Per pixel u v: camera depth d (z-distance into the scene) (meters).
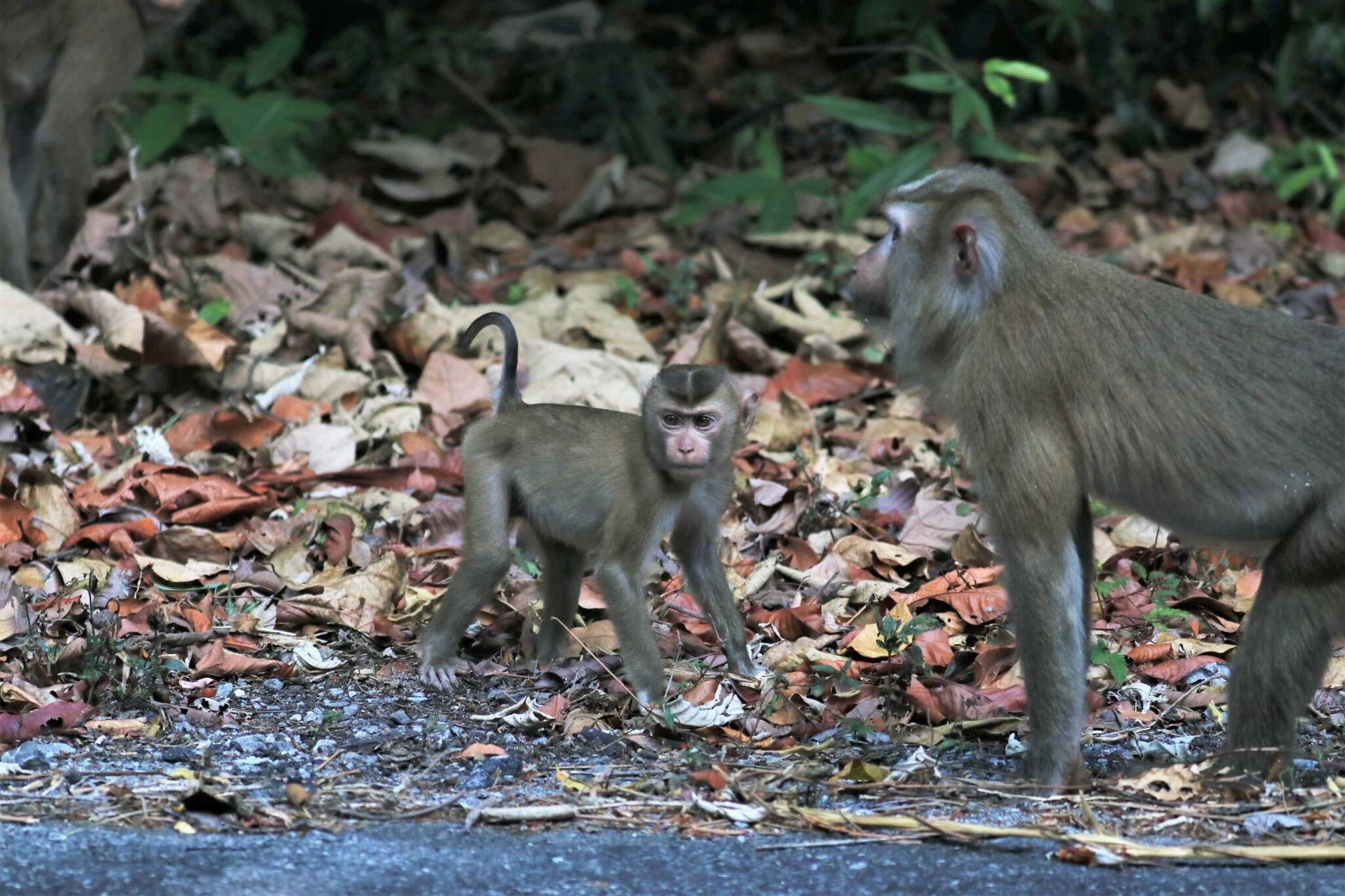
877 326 8.06
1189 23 23.16
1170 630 10.00
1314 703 8.98
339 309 14.25
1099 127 21.36
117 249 15.05
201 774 7.49
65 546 10.48
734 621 9.18
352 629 9.75
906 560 10.69
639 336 14.37
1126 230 18.52
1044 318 7.44
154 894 5.96
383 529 11.20
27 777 7.44
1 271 13.73
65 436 11.91
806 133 21.59
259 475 11.57
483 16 23.58
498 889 6.13
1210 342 7.43
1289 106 22.53
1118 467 7.44
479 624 10.02
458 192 18.48
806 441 12.80
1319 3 21.67
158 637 8.80
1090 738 8.51
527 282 15.94
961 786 7.54
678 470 8.58
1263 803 7.28
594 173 19.00
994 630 9.91
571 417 9.12
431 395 13.14
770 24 24.42
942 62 18.27
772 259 16.67
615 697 8.85
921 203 7.76
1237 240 18.19
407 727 8.44
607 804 7.26
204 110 19.16
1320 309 16.33
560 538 9.16
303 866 6.30
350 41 21.92
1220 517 7.49
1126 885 6.26
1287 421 7.30
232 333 14.05
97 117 14.62
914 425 12.99
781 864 6.49
